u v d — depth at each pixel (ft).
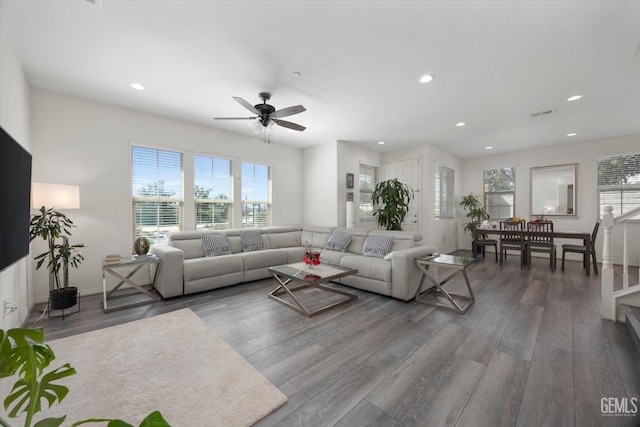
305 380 6.06
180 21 6.99
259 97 11.46
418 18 6.89
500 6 6.48
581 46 7.98
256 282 14.10
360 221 20.89
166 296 11.14
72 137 11.46
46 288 10.92
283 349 7.37
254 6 6.49
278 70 9.39
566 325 8.75
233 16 6.82
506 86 10.56
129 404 5.27
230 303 10.90
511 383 5.91
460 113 13.50
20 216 5.24
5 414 5.28
